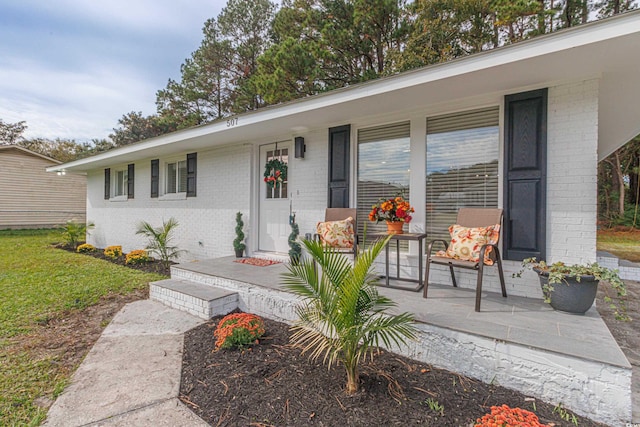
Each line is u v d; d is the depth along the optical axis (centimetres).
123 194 884
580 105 292
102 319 350
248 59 1325
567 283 257
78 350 273
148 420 178
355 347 193
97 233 966
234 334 270
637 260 731
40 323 334
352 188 438
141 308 384
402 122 403
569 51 237
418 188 387
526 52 248
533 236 312
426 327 239
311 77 904
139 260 668
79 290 453
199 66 1380
